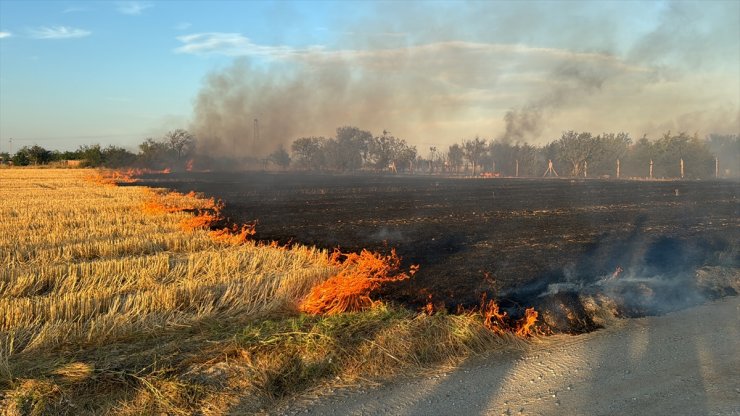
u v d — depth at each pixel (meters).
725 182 54.34
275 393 5.34
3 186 37.66
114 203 24.20
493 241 15.56
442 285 9.81
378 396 5.26
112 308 7.28
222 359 5.76
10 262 11.02
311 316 7.25
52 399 4.84
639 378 5.54
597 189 41.19
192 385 5.16
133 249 12.95
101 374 5.31
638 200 30.67
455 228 18.58
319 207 26.67
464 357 6.33
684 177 66.06
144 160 75.06
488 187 43.97
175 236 14.37
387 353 6.06
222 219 21.14
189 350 6.00
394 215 22.89
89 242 13.43
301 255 11.75
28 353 5.93
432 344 6.39
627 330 7.45
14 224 16.81
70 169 71.94
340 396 5.27
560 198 32.22
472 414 4.81
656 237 16.38
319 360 5.86
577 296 8.88
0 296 8.27
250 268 10.38
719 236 16.67
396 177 66.94
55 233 14.87
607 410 4.80
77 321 7.02
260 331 6.31
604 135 68.88
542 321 7.81
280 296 8.23
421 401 5.12
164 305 7.66
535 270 11.27
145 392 5.06
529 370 5.90
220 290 8.54
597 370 5.82
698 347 6.50
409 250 14.00
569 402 5.00
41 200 25.66
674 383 5.37
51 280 9.30
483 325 6.93
